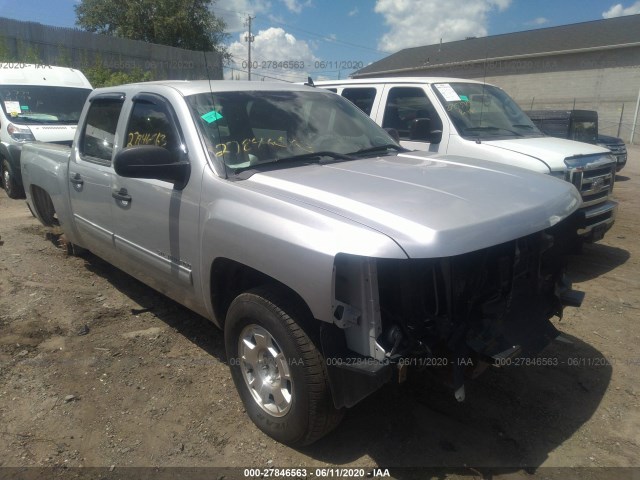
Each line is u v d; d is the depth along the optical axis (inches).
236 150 131.2
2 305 181.8
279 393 111.7
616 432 119.0
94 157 172.6
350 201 103.9
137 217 146.7
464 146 232.7
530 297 122.3
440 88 254.7
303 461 110.2
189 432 119.0
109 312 177.9
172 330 166.2
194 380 138.9
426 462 109.7
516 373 142.9
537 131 271.0
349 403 99.1
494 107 269.6
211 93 143.3
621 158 535.2
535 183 126.6
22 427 120.0
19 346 154.5
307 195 109.0
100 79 653.3
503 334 106.0
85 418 123.3
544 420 123.3
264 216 107.2
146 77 698.2
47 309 179.3
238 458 111.1
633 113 1109.1
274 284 111.4
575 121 490.3
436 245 91.4
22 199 368.5
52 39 697.6
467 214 100.7
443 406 128.6
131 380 138.7
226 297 129.4
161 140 141.5
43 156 216.5
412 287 99.5
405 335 98.7
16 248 245.3
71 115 399.9
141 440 116.3
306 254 96.7
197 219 124.3
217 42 1007.0
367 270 93.5
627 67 1101.7
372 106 278.1
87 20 1066.7
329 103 166.1
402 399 131.0
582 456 111.3
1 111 373.1
